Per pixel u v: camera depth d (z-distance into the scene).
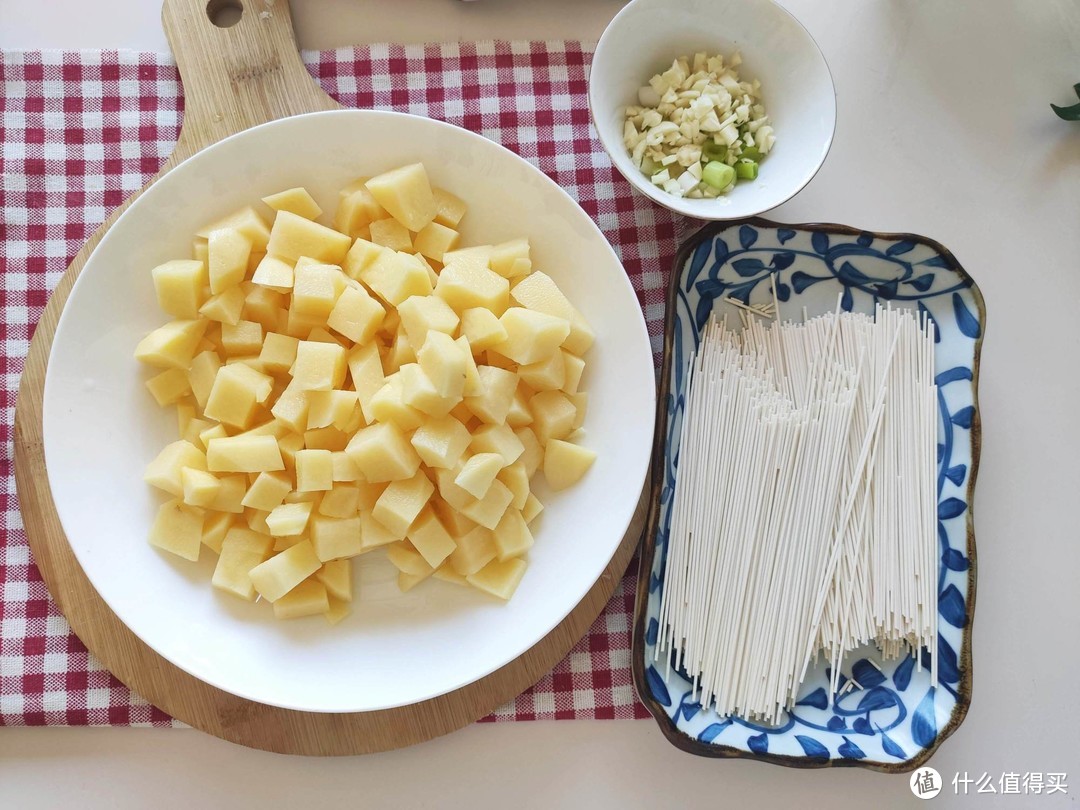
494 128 0.37
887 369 0.34
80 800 0.34
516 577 0.34
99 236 0.35
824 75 0.34
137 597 0.32
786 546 0.34
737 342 0.35
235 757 0.35
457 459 0.32
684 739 0.32
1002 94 0.39
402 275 0.32
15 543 0.34
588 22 0.38
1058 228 0.39
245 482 0.33
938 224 0.38
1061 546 0.37
